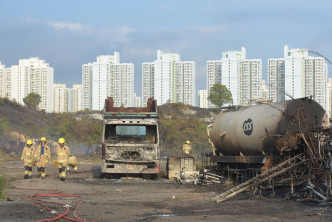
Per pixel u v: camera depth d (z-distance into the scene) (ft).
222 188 50.06
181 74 519.19
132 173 62.85
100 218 30.04
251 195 42.78
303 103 49.21
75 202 38.34
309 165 41.57
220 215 31.22
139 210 33.86
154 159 61.82
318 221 28.66
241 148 55.26
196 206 36.27
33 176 66.80
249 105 60.23
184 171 59.62
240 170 54.29
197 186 53.36
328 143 41.32
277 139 48.39
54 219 28.68
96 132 166.61
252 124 52.31
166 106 247.29
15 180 57.11
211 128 63.05
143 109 69.62
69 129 168.96
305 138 44.50
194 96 521.24
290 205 36.09
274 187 44.19
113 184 55.72
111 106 69.41
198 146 144.87
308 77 484.33
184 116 230.07
